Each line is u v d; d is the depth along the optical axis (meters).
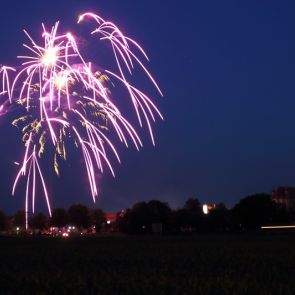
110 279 33.50
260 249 63.25
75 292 28.48
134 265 44.56
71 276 35.78
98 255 56.50
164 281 31.98
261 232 155.12
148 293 27.72
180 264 44.88
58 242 95.69
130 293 27.94
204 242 85.38
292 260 47.06
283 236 117.56
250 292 27.64
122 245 78.19
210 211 186.75
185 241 90.81
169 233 169.12
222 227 182.88
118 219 193.00
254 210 188.00
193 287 29.48
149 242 88.12
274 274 36.09
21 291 29.28
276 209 191.38
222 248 66.25
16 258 53.94
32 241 103.31
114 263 46.78
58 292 28.59
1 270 40.91
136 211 180.88
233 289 28.70
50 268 42.56
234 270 38.94
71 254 58.94
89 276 35.66
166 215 179.62
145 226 178.88
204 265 43.56
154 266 43.44
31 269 41.78
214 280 32.69
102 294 27.98
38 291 29.11
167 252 60.06
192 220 179.88
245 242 83.25
